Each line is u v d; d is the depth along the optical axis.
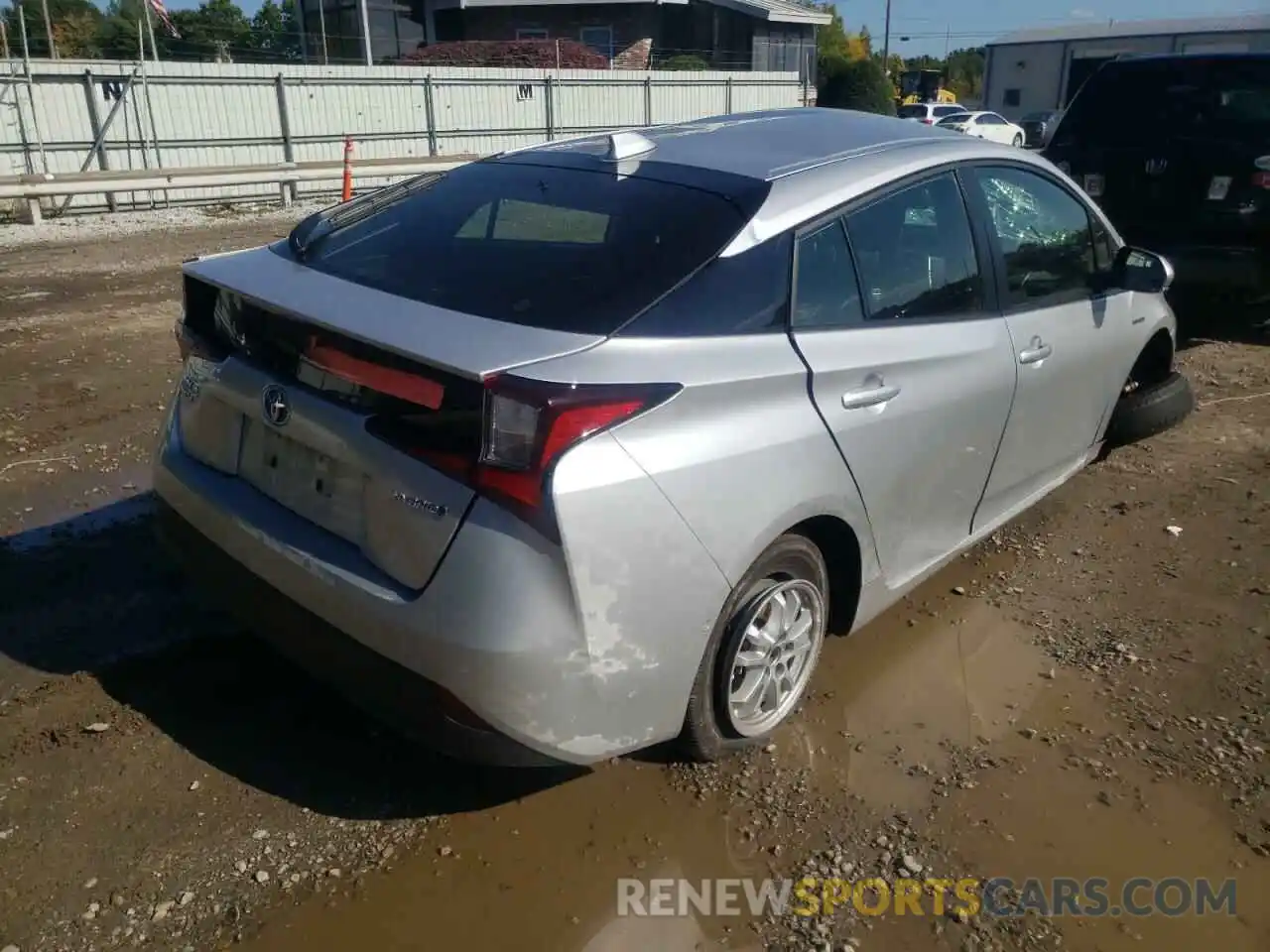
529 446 2.35
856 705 3.41
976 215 3.70
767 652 3.00
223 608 3.07
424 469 2.44
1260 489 5.09
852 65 33.00
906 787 3.03
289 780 2.96
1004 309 3.79
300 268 3.06
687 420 2.58
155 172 14.23
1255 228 7.14
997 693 3.49
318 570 2.62
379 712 2.60
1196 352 7.41
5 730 3.10
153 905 2.52
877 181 3.30
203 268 3.13
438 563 2.41
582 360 2.48
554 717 2.46
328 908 2.54
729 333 2.76
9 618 3.69
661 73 23.58
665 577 2.55
